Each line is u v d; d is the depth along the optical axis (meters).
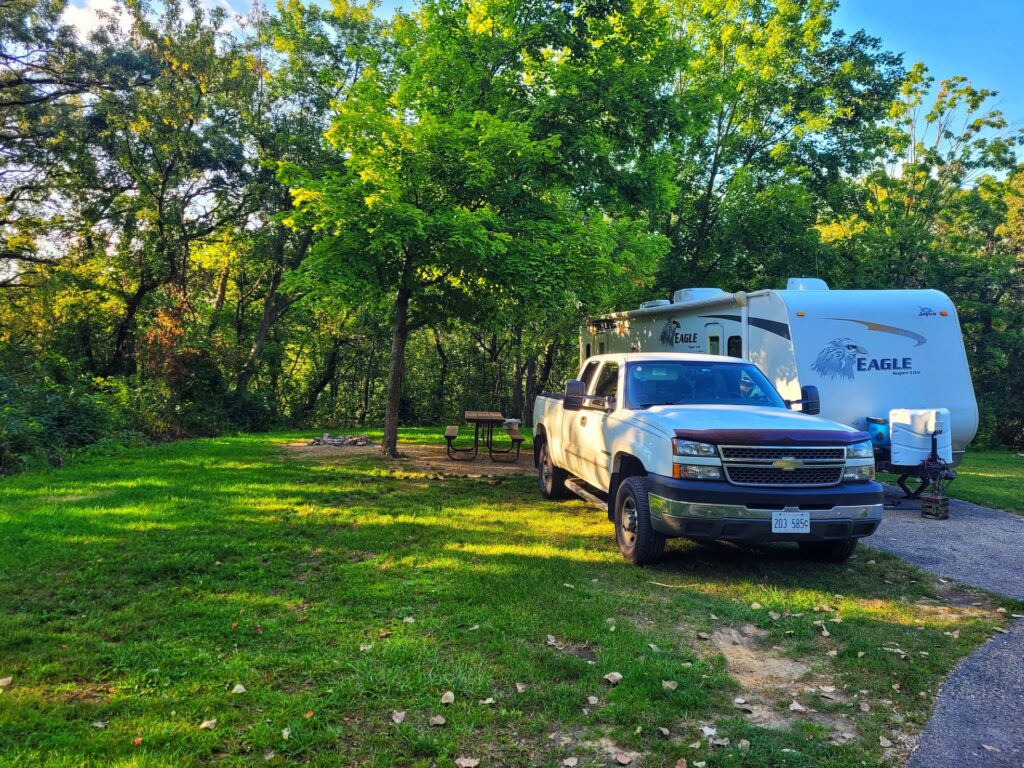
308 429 25.53
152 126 22.22
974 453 20.44
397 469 11.69
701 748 3.22
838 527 5.64
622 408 7.08
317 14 23.83
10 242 25.25
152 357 18.52
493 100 13.73
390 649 4.15
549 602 5.07
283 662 3.97
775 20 21.95
